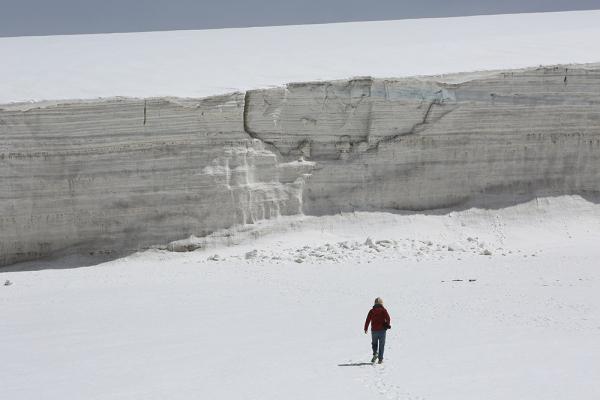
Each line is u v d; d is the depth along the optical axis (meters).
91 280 30.89
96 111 34.97
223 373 16.41
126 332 21.08
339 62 41.28
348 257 33.12
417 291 26.17
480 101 38.03
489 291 25.73
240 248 35.34
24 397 15.04
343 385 15.12
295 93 37.16
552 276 28.25
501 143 38.56
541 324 20.62
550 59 39.75
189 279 30.12
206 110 35.62
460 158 38.41
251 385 15.33
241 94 36.09
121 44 49.88
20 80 38.34
